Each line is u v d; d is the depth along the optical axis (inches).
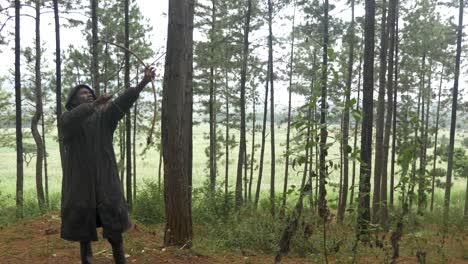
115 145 1397.6
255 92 970.7
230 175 1684.3
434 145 982.4
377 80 822.5
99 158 157.5
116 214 158.2
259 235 298.0
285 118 962.7
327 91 149.9
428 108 935.0
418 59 823.7
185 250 237.9
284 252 169.8
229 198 508.4
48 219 306.5
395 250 174.7
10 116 954.7
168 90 242.4
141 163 2103.8
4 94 919.0
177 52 238.5
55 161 2196.1
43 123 980.6
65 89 933.8
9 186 1336.1
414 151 166.6
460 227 498.0
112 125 161.8
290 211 175.5
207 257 239.8
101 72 893.8
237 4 788.6
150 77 158.6
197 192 528.7
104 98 155.2
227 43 797.2
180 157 245.4
